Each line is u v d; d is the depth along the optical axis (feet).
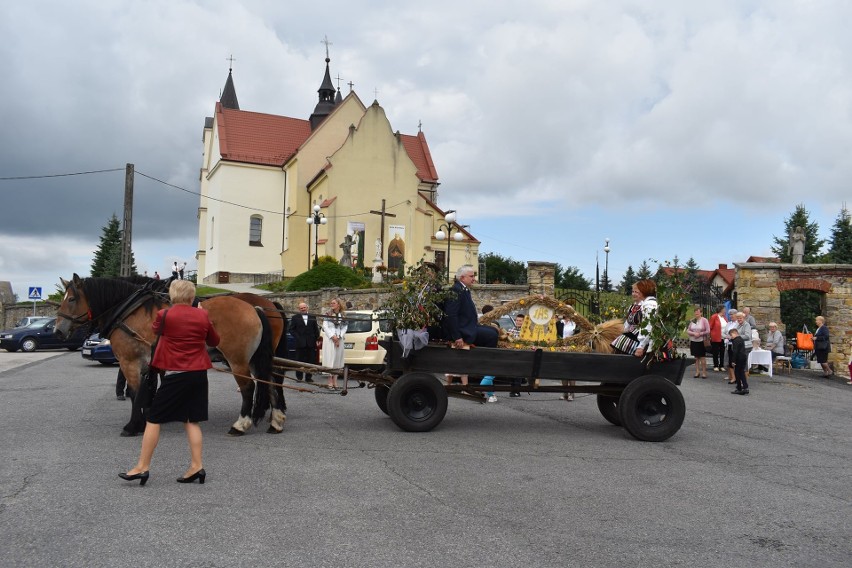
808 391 53.78
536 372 31.86
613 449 29.09
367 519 18.42
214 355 32.09
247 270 182.60
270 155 188.03
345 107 182.29
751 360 62.49
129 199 101.91
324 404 41.70
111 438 29.30
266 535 16.94
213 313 30.40
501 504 20.17
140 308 31.01
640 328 31.40
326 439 29.86
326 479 22.63
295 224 177.78
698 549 16.75
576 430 33.94
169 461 24.90
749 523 18.97
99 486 21.26
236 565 14.97
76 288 31.32
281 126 196.65
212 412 37.83
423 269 31.89
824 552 16.78
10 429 31.30
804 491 22.67
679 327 31.27
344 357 52.75
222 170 181.68
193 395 21.66
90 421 33.73
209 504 19.49
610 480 23.49
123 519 17.98
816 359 64.54
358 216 164.96
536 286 83.10
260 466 24.38
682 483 23.31
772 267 69.21
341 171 163.73
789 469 26.00
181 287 22.08
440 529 17.72
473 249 182.60
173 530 17.19
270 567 14.89
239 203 182.60
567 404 43.98
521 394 49.24
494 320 33.88
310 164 178.70
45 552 15.57
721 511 20.06
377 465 24.84
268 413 37.29
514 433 32.45
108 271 219.82
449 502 20.22
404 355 31.32
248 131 190.60
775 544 17.28
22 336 101.04
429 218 173.47
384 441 29.58
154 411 21.31
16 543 16.14
